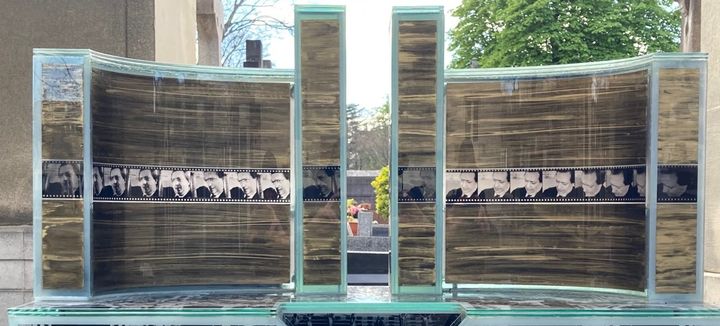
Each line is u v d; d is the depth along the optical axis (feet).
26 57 18.75
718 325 12.66
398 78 13.80
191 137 14.69
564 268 14.44
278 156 14.90
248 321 12.91
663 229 13.48
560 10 53.88
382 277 19.97
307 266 13.99
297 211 13.96
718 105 17.01
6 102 18.72
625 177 13.99
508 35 55.11
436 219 13.85
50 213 13.56
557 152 14.52
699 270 13.47
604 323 12.78
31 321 12.80
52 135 13.52
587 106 14.33
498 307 12.90
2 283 18.11
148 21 18.95
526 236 14.61
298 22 13.87
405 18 13.79
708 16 17.76
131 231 14.28
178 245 14.61
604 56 52.95
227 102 14.82
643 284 13.75
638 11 54.75
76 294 13.57
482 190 14.71
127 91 14.20
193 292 14.62
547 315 12.74
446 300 13.57
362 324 13.25
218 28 30.01
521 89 14.65
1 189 18.62
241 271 14.78
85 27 18.89
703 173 13.44
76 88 13.52
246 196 14.84
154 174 14.47
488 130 14.71
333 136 13.89
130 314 12.86
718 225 16.84
